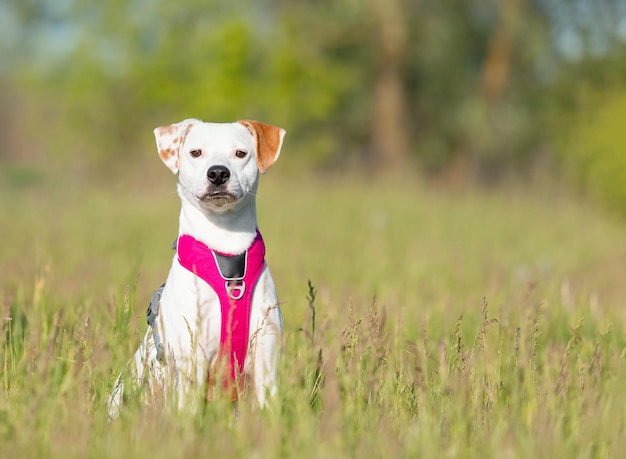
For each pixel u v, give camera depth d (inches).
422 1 1259.2
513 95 1315.2
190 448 166.4
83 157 1269.7
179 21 1269.7
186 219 210.8
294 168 1160.2
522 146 1336.1
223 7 1272.1
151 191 873.5
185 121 221.8
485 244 567.5
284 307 294.7
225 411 188.9
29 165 1311.5
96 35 1267.2
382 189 874.1
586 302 306.7
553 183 960.9
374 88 1326.3
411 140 1368.1
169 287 208.2
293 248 477.1
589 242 615.8
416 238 571.2
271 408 187.0
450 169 1371.8
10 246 464.4
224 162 205.0
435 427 180.5
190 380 188.7
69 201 760.3
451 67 1310.3
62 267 371.6
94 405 196.7
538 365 242.8
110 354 209.0
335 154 1341.0
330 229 594.9
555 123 1279.5
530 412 190.1
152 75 1221.1
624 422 192.2
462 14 1273.4
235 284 202.8
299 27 1232.8
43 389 184.5
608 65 1264.8
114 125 1272.1
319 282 366.0
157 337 207.8
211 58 1163.3
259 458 166.4
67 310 257.4
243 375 205.8
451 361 216.1
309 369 202.5
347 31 1269.7
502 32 1262.3
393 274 425.1
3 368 224.1
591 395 190.2
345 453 169.5
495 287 332.8
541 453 169.5
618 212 784.3
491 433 180.5
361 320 214.2
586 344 233.3
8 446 173.2
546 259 496.1
